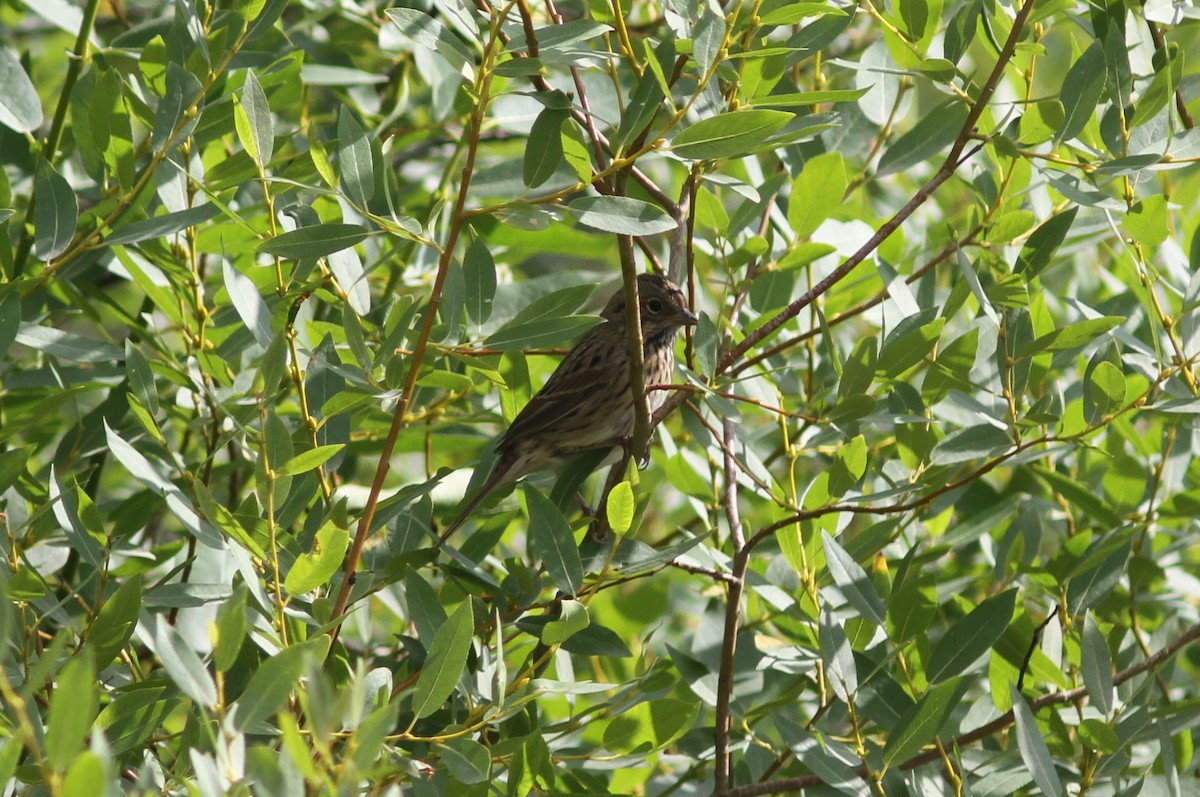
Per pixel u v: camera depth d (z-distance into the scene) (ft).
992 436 31.50
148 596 27.89
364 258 43.83
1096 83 29.55
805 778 30.14
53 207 31.22
